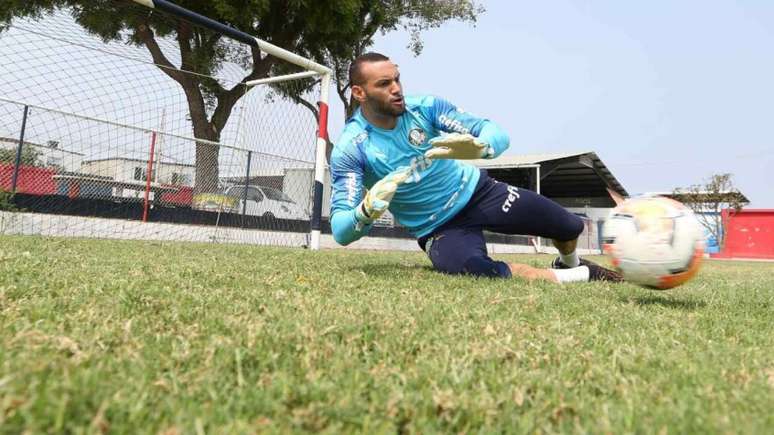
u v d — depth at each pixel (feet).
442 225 11.57
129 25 29.81
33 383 2.81
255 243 29.60
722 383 3.67
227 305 5.92
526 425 2.78
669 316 6.91
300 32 44.37
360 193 10.76
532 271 10.85
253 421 2.68
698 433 2.69
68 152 24.36
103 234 25.20
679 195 80.23
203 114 35.73
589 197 94.48
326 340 4.35
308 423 2.69
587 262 12.57
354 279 9.27
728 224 76.79
